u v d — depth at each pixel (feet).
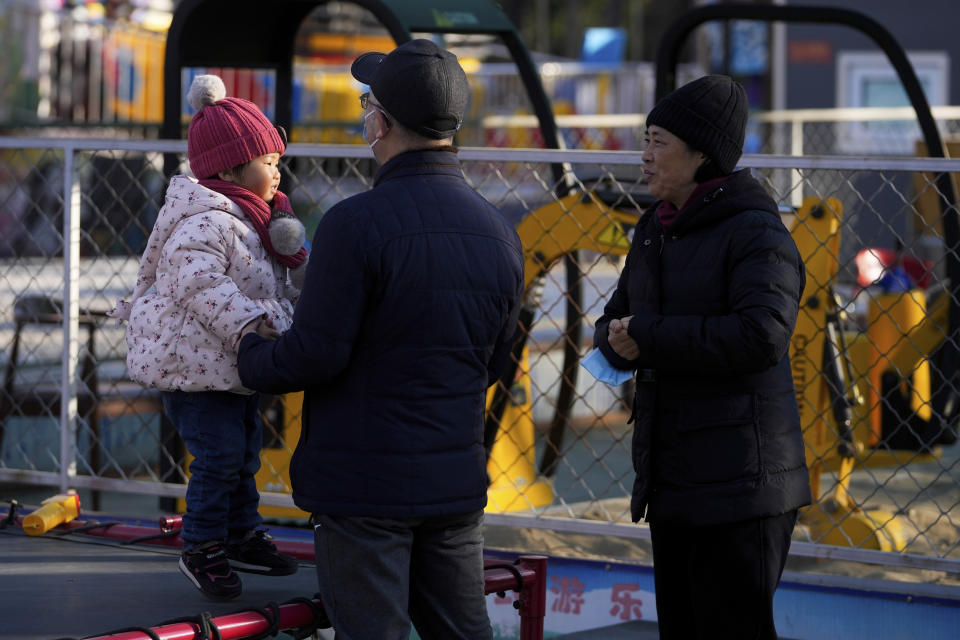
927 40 62.54
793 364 19.76
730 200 11.48
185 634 11.53
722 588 11.77
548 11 142.61
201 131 13.34
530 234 20.70
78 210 20.34
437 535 11.31
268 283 13.37
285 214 13.69
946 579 19.47
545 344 32.48
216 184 13.38
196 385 13.14
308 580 14.82
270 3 22.20
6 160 30.14
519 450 22.72
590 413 35.55
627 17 139.64
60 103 48.98
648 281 11.95
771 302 11.07
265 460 21.42
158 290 13.32
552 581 18.88
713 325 11.19
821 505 20.58
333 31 55.72
